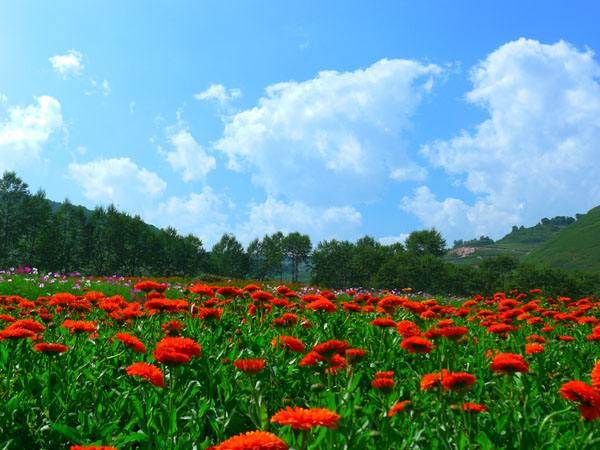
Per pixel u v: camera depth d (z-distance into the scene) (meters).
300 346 4.54
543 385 5.00
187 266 108.06
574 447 2.99
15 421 3.40
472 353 6.45
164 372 4.10
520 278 78.81
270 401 3.93
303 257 137.50
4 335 4.05
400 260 101.50
